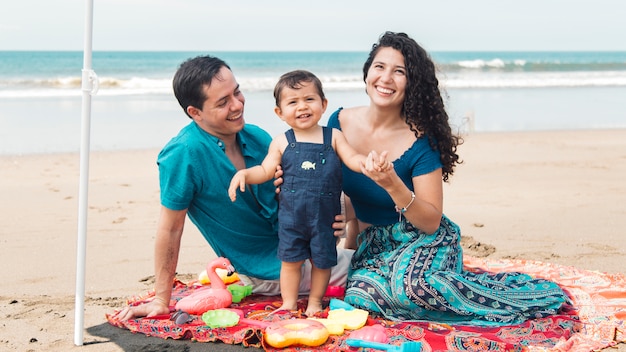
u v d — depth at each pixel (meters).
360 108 4.71
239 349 4.01
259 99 20.98
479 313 4.27
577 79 33.03
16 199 8.65
